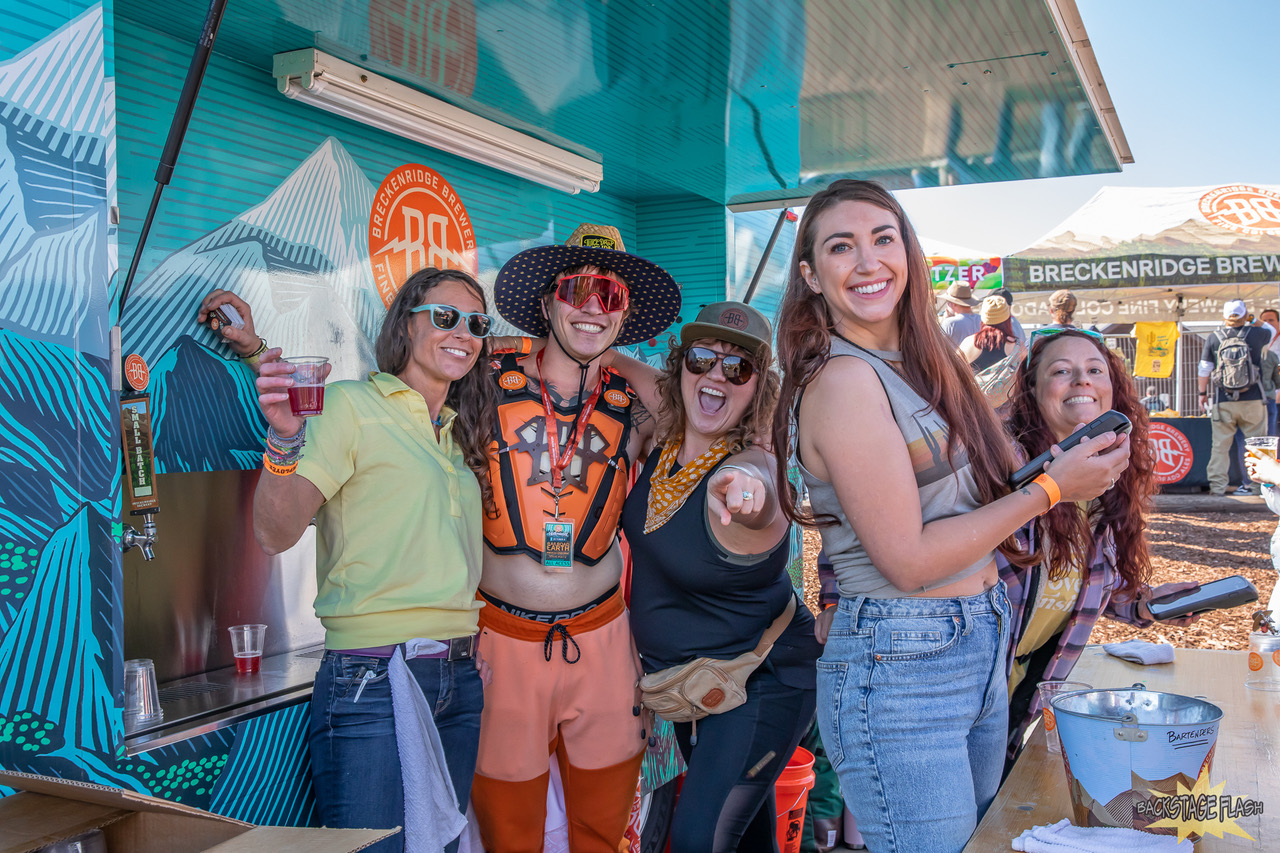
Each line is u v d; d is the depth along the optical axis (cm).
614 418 249
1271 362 1080
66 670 161
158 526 251
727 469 175
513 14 237
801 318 159
